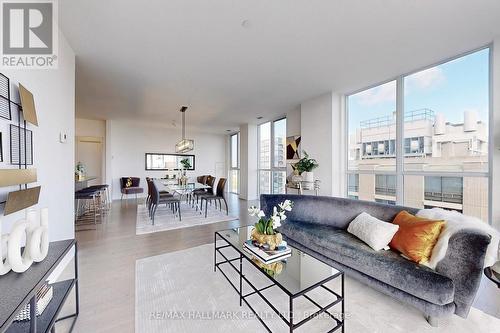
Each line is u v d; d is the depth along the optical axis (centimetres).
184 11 195
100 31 222
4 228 138
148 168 744
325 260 218
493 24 218
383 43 251
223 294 185
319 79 354
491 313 160
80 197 395
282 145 616
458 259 147
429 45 256
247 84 372
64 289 148
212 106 503
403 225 189
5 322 78
